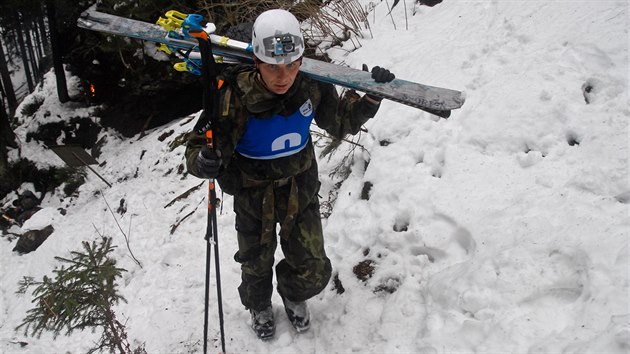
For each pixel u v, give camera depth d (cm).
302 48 207
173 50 242
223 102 217
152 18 696
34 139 933
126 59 780
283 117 224
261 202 247
